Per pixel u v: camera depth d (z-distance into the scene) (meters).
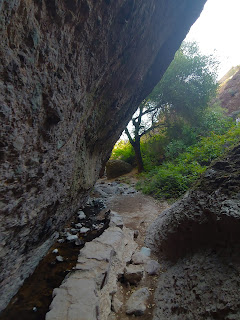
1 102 0.99
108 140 4.09
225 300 1.63
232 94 13.32
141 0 1.90
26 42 1.05
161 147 11.21
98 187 9.12
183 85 10.15
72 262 3.26
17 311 2.28
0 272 1.80
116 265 2.88
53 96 1.41
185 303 1.98
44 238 2.65
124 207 6.05
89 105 2.33
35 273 2.93
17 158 1.27
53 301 1.94
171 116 11.07
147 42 2.80
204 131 9.73
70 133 2.00
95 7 1.43
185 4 3.10
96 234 4.41
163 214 4.39
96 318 1.88
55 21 1.18
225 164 2.87
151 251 3.50
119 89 2.93
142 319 2.14
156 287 2.60
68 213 3.33
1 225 1.36
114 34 1.89
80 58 1.61
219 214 2.08
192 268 2.29
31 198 1.67
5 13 0.85
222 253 2.05
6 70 0.97
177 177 6.28
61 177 2.22
